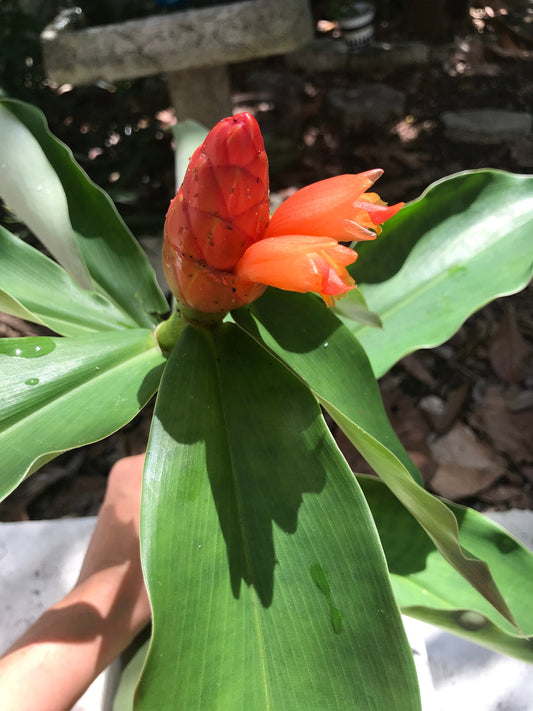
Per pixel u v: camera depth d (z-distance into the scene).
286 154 1.06
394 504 0.33
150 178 0.94
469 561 0.21
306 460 0.23
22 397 0.24
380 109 1.21
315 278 0.18
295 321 0.26
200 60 0.75
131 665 0.31
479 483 0.61
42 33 0.78
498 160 1.08
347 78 1.36
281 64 1.40
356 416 0.25
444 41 1.43
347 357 0.26
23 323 0.72
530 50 1.43
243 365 0.25
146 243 0.82
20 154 0.26
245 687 0.20
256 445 0.23
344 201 0.20
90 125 0.90
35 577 0.46
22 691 0.25
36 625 0.28
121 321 0.33
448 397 0.70
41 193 0.26
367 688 0.21
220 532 0.22
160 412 0.23
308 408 0.24
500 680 0.41
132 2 0.81
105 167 0.86
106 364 0.26
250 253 0.20
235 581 0.21
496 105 1.24
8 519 0.60
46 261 0.33
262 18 0.73
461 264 0.31
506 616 0.21
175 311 0.26
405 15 1.46
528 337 0.76
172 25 0.73
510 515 0.50
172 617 0.20
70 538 0.48
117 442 0.67
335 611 0.21
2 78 0.80
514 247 0.30
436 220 0.32
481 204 0.32
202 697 0.20
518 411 0.68
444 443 0.65
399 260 0.32
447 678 0.41
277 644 0.21
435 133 1.16
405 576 0.31
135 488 0.34
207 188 0.20
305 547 0.22
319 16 1.50
